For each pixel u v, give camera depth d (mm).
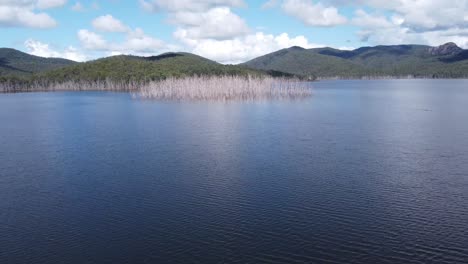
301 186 23266
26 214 19938
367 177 24812
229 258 15547
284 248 16219
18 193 22984
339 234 17281
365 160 28844
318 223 18344
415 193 21938
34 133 42969
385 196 21516
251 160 29125
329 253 15812
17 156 31828
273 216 19172
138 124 47938
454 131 40656
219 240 16938
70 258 15773
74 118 55750
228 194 22141
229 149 32781
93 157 30984
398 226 17922
